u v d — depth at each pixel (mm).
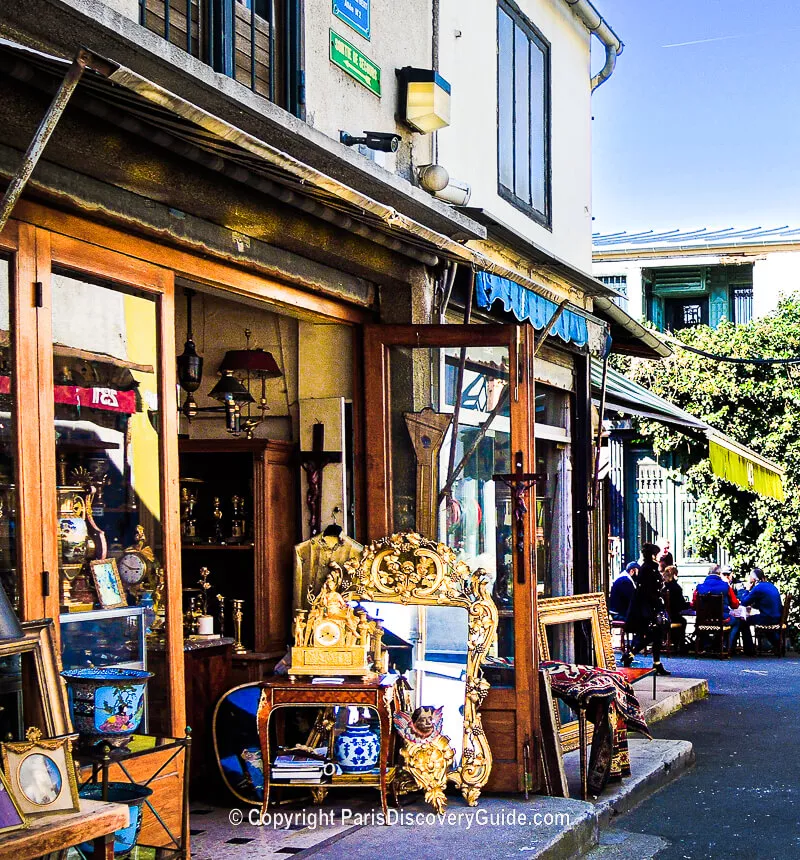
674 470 22797
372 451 7727
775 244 25891
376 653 6902
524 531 7305
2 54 4211
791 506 20672
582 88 12727
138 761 5395
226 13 6289
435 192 8266
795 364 20703
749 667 17234
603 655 9320
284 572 7977
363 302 7902
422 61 8648
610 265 26734
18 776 4105
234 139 4488
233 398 7977
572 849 6508
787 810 7895
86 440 5414
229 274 6602
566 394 11859
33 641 4590
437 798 6750
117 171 5316
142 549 5742
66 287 5355
